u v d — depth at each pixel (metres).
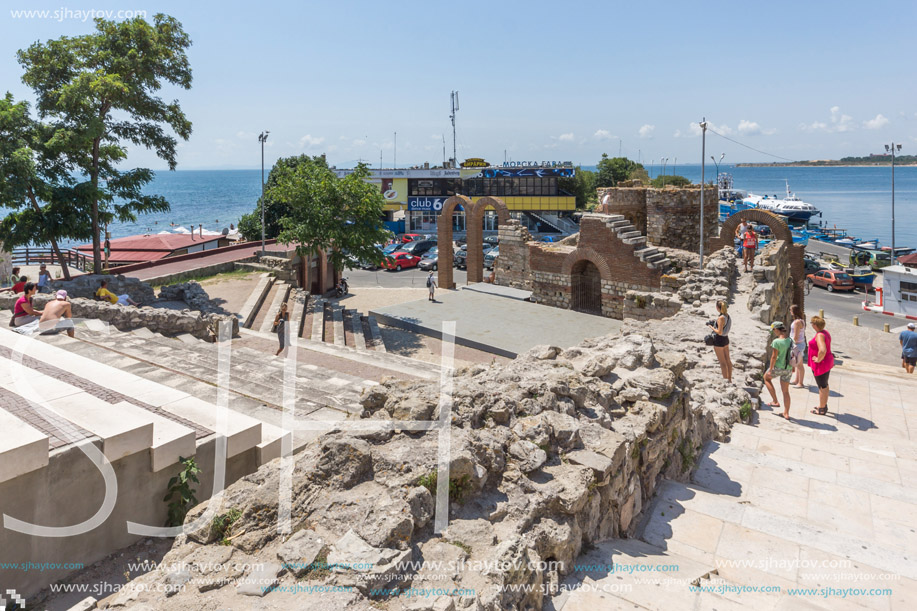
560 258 32.69
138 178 25.42
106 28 24.03
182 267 31.39
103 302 16.72
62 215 23.30
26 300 13.34
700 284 20.73
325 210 26.92
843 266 51.34
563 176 73.06
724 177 104.62
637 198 37.78
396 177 75.81
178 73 25.64
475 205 39.25
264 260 31.89
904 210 160.00
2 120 20.80
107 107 24.08
